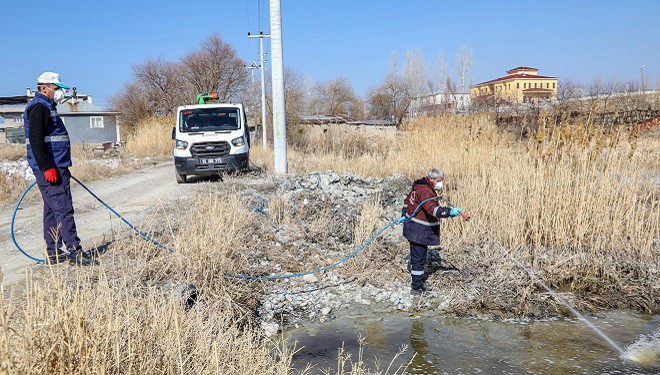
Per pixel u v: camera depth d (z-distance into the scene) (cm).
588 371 440
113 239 707
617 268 694
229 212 767
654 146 1333
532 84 8900
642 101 2498
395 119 5769
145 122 2798
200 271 567
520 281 648
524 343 498
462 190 959
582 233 759
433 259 720
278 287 632
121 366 303
